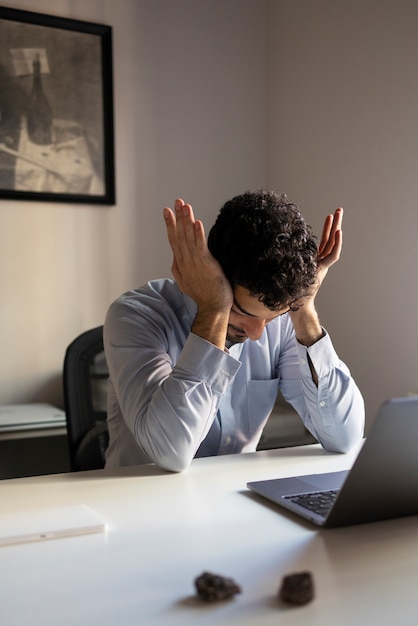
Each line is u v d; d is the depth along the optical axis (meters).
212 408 1.21
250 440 1.54
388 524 0.91
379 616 0.64
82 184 2.83
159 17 2.96
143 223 2.97
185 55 3.03
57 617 0.64
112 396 1.49
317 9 2.86
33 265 2.78
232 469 1.20
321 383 1.35
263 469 1.20
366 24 2.61
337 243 1.40
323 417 1.35
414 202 2.42
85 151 2.83
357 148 2.67
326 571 0.75
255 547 0.82
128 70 2.91
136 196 2.95
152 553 0.80
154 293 1.47
